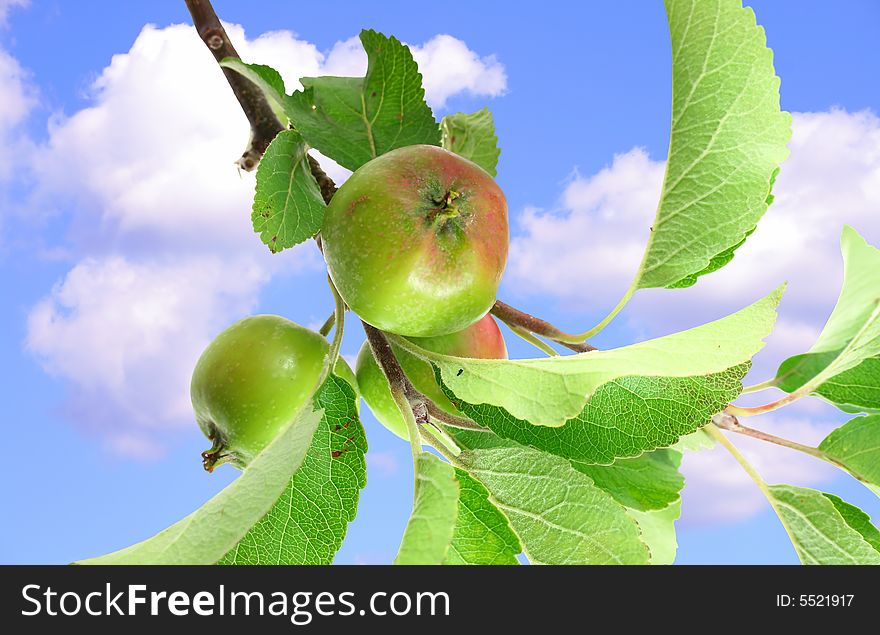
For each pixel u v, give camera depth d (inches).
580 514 15.8
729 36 16.5
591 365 15.4
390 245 15.8
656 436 16.2
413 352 16.6
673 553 18.7
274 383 17.4
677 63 16.6
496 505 15.8
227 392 17.4
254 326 17.7
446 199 15.8
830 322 18.4
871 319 17.1
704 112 16.8
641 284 17.6
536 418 15.4
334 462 16.0
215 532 15.1
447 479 14.9
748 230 16.9
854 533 17.2
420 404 16.5
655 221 17.3
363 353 18.0
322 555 15.6
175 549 14.9
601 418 16.3
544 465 16.0
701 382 16.2
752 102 16.6
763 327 15.3
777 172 17.4
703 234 17.1
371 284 15.9
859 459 17.6
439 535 14.4
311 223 16.6
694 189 17.1
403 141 17.7
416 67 17.6
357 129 17.6
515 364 15.9
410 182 16.0
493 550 15.7
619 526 15.6
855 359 17.3
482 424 16.4
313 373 17.6
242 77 18.4
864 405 17.6
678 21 16.4
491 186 16.3
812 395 17.8
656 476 17.6
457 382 16.1
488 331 17.8
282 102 17.0
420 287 15.9
